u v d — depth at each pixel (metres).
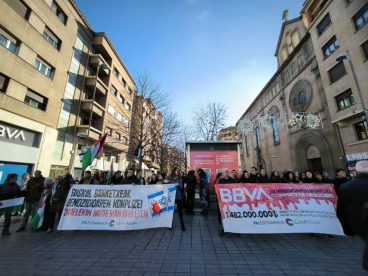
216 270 3.61
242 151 40.44
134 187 6.35
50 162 15.98
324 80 17.62
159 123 26.48
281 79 25.11
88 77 21.25
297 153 21.11
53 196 6.44
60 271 3.57
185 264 3.86
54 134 16.58
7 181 6.26
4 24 12.66
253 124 32.50
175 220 7.66
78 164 19.66
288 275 3.43
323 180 7.45
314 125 17.97
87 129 19.64
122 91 29.17
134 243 5.10
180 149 32.91
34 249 4.69
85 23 21.78
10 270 3.60
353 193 2.68
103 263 3.91
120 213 6.05
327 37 17.41
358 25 14.76
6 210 6.02
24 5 14.30
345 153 15.35
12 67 13.09
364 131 14.22
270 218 5.57
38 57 15.55
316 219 5.53
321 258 4.16
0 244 5.05
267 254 4.38
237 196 5.86
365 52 14.16
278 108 25.78
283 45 27.39
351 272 3.55
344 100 15.72
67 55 18.80
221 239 5.43
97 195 6.24
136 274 3.46
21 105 13.66
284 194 5.84
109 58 25.72
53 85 16.84
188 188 8.91
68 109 18.69
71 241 5.28
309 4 20.47
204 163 9.62
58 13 18.11
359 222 2.56
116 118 26.39
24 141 13.98
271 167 27.38
